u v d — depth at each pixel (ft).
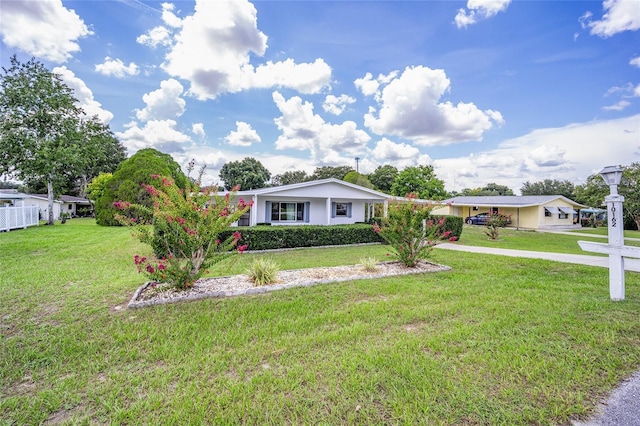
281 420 7.12
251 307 15.10
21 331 12.16
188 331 12.20
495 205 90.58
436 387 8.30
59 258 28.12
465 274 23.16
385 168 130.00
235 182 133.69
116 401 7.81
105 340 11.34
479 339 11.34
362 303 15.92
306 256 32.37
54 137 64.39
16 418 7.20
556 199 88.07
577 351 10.36
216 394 8.08
